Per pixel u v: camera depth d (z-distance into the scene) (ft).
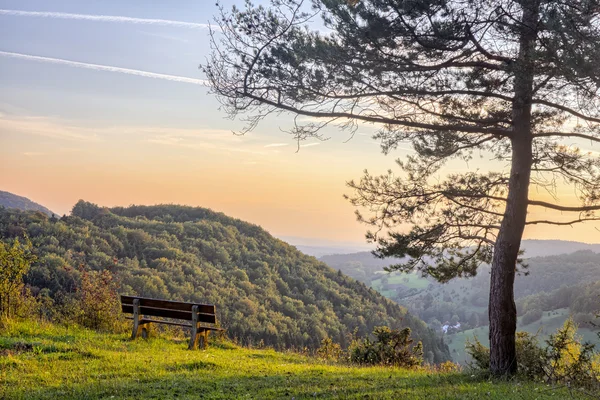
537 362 26.78
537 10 21.11
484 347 32.83
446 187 28.86
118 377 21.70
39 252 185.37
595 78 20.16
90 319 37.50
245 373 25.43
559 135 26.50
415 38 23.34
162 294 214.69
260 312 235.20
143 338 34.40
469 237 28.09
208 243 299.38
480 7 22.16
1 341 26.89
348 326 248.52
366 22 23.22
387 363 37.70
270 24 25.09
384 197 29.07
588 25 19.85
